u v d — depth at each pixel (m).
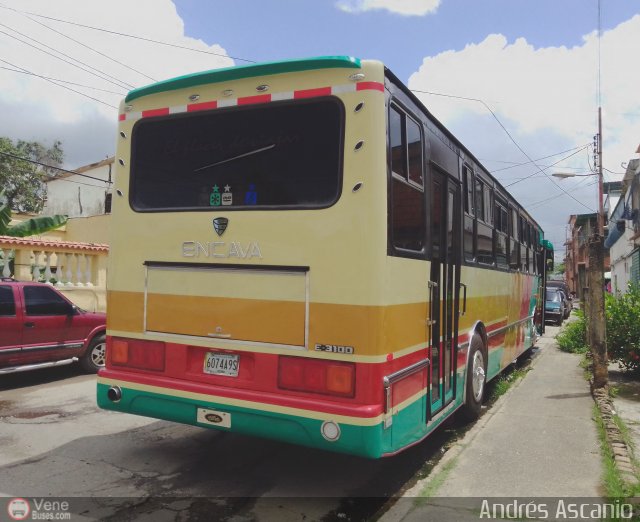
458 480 4.46
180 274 4.30
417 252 4.32
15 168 29.88
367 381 3.61
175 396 4.21
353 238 3.71
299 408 3.72
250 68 4.14
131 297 4.52
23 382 8.16
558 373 9.56
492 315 7.30
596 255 8.01
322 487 4.39
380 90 3.79
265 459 4.98
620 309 8.80
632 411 6.70
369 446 3.54
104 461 4.84
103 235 20.52
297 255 3.87
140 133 4.65
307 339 3.79
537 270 12.84
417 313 4.30
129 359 4.51
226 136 4.28
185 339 4.25
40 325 7.81
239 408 3.93
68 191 28.77
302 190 3.93
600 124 25.11
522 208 9.92
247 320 4.00
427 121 4.72
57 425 5.91
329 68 3.89
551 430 5.85
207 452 5.13
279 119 4.07
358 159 3.75
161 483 4.39
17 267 11.30
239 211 4.10
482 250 6.68
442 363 4.97
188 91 4.43
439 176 5.05
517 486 4.33
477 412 6.37
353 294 3.67
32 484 4.30
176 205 4.43
